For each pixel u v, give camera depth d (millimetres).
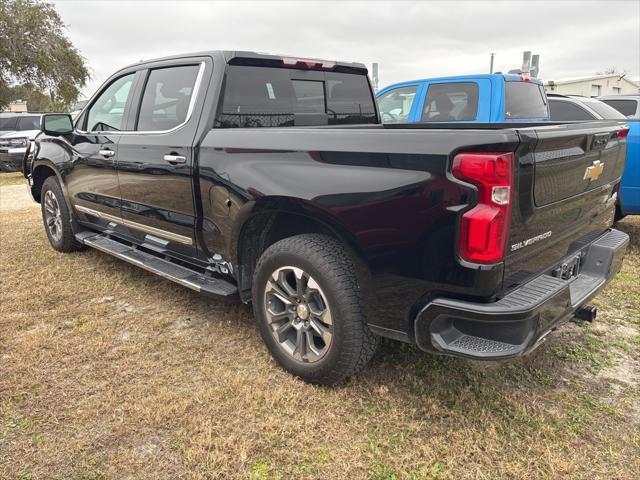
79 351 3168
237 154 2932
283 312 2861
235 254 3070
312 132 2611
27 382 2818
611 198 3227
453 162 2104
